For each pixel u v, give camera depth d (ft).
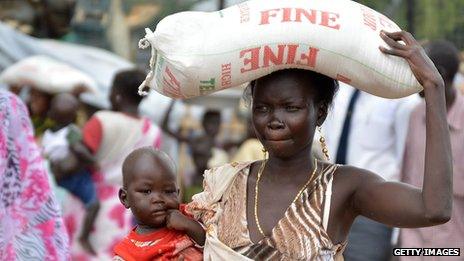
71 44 42.52
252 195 13.00
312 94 12.80
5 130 16.87
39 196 17.24
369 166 27.45
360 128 27.45
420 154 24.43
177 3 57.93
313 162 13.08
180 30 12.76
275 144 12.71
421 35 43.68
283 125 12.66
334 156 27.78
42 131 32.63
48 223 17.31
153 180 13.38
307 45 12.55
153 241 13.33
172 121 48.29
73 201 28.53
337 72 12.77
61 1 44.21
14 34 39.58
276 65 12.66
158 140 28.89
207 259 12.82
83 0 52.65
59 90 33.94
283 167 12.95
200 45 12.68
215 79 12.82
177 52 12.72
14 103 17.06
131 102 28.60
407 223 12.39
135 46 56.34
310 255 12.40
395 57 12.62
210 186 13.39
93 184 28.50
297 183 12.89
